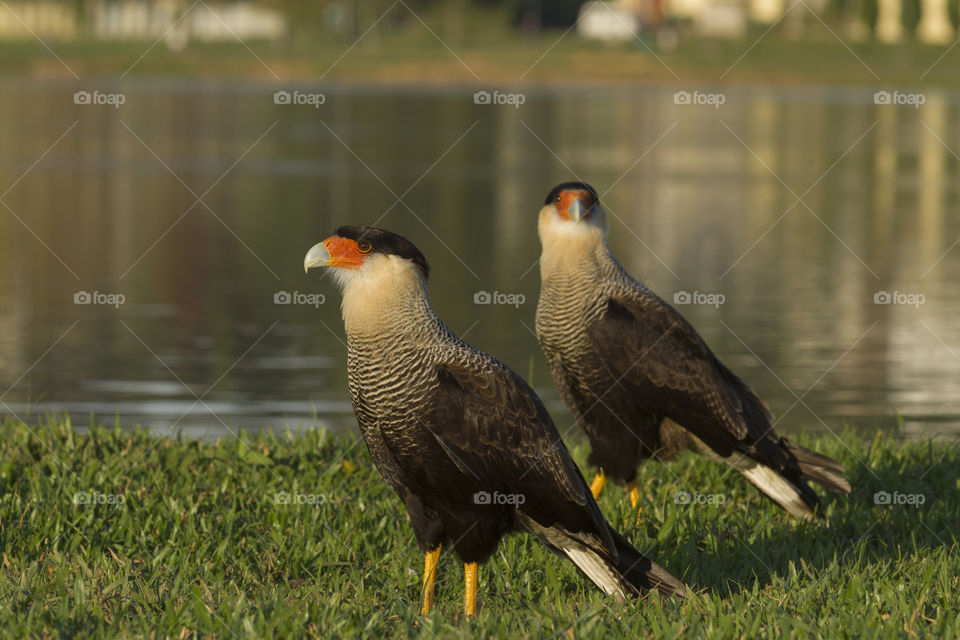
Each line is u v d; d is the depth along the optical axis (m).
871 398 13.40
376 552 8.12
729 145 42.53
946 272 20.94
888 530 8.64
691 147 41.72
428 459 6.85
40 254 21.69
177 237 23.62
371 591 7.43
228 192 30.03
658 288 19.08
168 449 9.88
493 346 15.38
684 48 86.50
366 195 29.67
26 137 41.28
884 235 24.92
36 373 14.08
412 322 6.80
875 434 11.52
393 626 6.57
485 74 76.06
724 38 90.06
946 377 14.27
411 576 7.69
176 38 95.25
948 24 88.12
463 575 7.78
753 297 18.58
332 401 13.16
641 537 8.41
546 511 6.98
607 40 92.69
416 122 49.56
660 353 8.91
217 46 90.88
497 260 21.27
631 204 28.69
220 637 6.23
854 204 29.73
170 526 8.26
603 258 9.16
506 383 6.92
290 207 27.61
